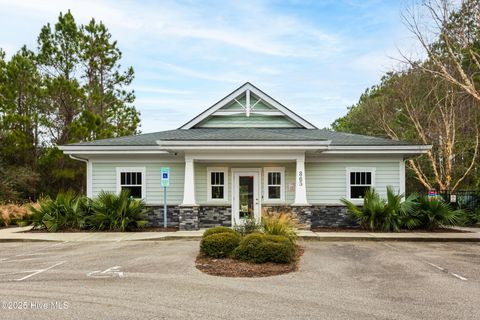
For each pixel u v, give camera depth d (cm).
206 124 2208
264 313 686
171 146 1708
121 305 728
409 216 1758
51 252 1275
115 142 1930
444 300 764
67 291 823
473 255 1230
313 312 691
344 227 1861
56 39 3369
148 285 873
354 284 886
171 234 1598
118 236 1594
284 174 1927
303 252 1271
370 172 1944
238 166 1933
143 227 1833
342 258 1178
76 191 3238
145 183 1942
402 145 1870
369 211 1742
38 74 3222
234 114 2192
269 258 1079
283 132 2072
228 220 1908
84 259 1157
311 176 1945
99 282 899
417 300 764
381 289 843
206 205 1912
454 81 2167
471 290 835
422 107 3192
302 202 1758
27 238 1537
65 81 3030
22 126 2972
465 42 2245
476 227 1952
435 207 1745
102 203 1777
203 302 748
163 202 1936
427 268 1048
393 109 3906
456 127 2981
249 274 975
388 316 671
